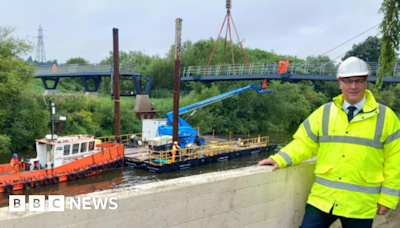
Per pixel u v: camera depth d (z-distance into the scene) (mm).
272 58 73375
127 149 24078
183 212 3186
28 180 15242
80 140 17891
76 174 17203
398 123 2992
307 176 4047
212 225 3381
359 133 2984
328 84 64750
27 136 26562
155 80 58469
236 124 43562
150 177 18375
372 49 48375
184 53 59812
